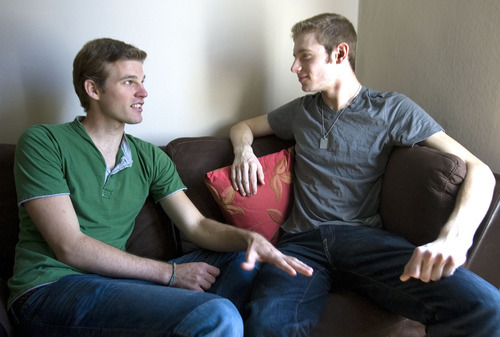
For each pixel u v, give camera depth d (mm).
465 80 1482
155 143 1768
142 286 1039
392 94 1408
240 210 1446
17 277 1101
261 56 1843
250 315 1113
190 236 1367
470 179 1133
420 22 1656
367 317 1148
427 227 1188
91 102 1266
